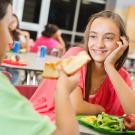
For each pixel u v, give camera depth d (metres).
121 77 1.62
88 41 1.62
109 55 1.60
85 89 1.61
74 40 7.75
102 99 1.67
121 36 1.63
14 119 0.64
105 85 1.67
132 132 1.26
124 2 7.52
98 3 7.85
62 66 0.85
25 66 3.18
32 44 5.02
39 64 3.41
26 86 1.75
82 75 1.58
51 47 4.76
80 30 7.79
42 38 4.82
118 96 1.57
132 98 1.56
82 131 1.22
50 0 7.33
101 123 1.28
